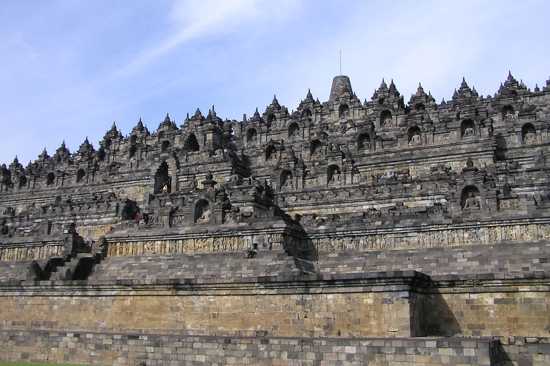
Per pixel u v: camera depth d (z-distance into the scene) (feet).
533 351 96.78
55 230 231.71
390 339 95.86
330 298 117.91
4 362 123.24
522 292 114.21
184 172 296.30
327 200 232.53
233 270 164.04
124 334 116.78
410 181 222.28
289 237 172.04
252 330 124.16
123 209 258.78
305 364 100.58
